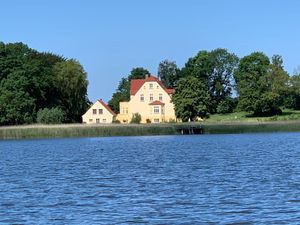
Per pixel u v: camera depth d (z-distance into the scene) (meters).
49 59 181.62
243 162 56.84
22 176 47.28
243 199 32.50
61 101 166.38
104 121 165.00
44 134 132.25
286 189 36.00
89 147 92.38
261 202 31.41
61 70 166.50
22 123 143.62
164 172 48.44
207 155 68.31
